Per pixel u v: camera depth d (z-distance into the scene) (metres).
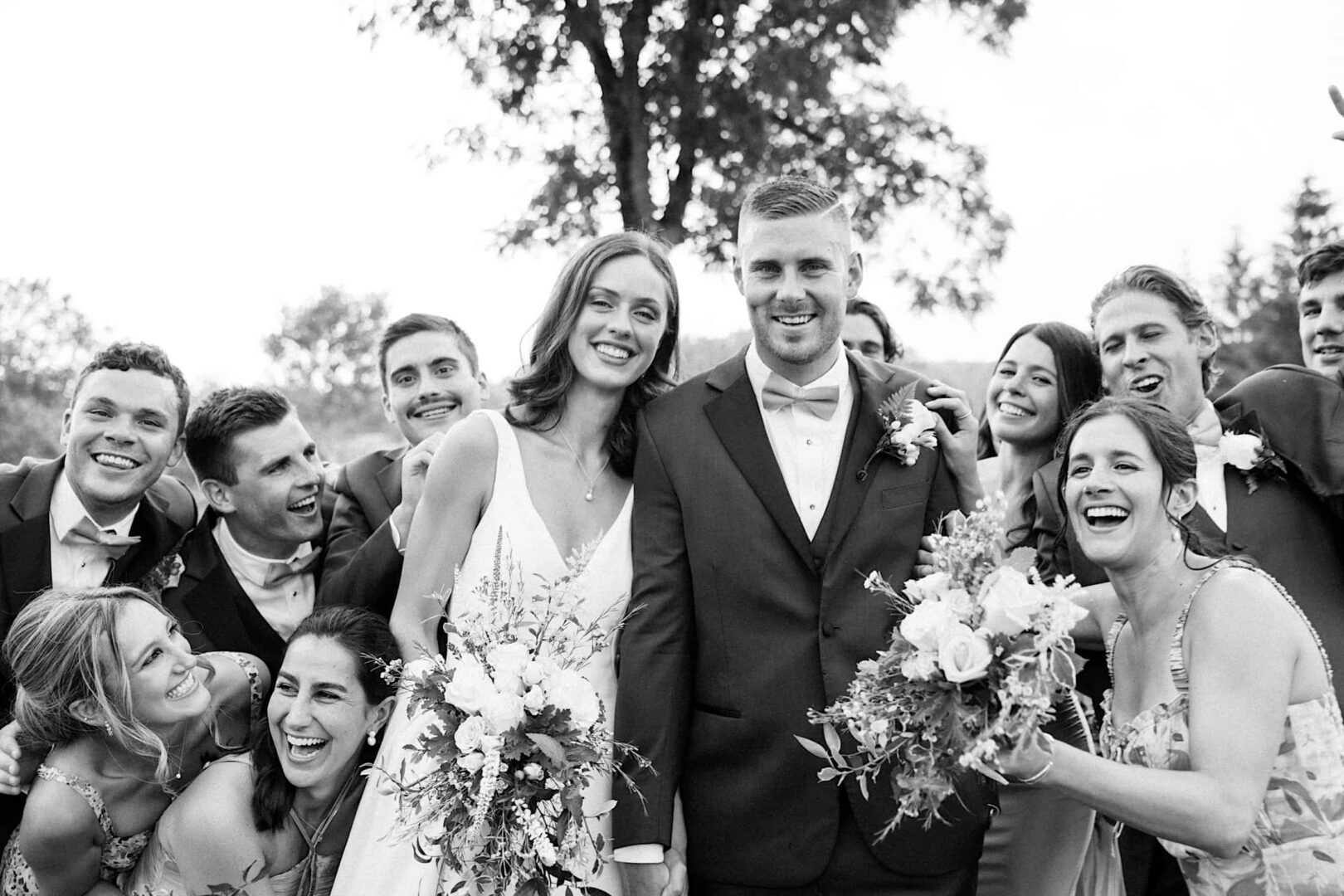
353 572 4.02
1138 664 3.31
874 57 9.99
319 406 21.81
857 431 3.53
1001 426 4.57
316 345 21.81
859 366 3.70
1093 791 2.84
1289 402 4.01
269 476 4.13
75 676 3.49
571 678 3.13
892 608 3.27
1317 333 4.59
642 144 9.48
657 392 3.94
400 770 3.42
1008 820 3.75
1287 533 3.87
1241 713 2.97
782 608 3.41
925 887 3.36
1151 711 3.18
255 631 4.17
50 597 3.60
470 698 3.05
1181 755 3.09
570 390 3.83
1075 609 2.71
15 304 19.00
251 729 3.93
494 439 3.76
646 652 3.48
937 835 3.34
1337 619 3.79
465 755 3.03
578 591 3.64
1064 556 4.05
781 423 3.57
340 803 3.65
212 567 4.14
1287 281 29.00
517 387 3.82
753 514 3.46
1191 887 3.24
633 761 3.40
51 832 3.53
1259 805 2.96
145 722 3.57
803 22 9.65
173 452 4.20
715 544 3.46
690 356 7.13
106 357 4.02
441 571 3.75
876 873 3.36
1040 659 2.70
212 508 4.30
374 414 21.88
